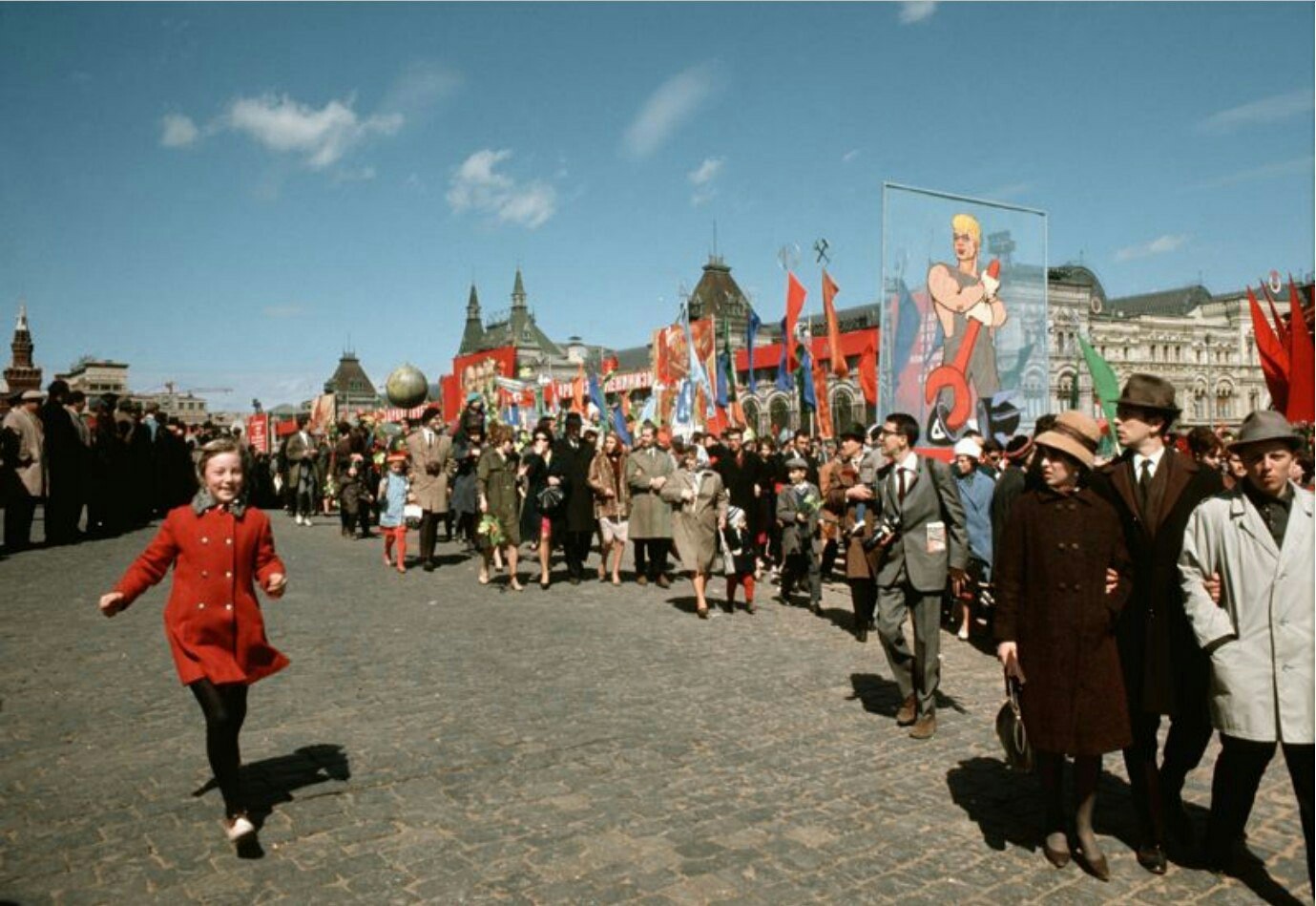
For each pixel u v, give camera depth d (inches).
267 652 173.3
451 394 3120.1
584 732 227.1
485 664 297.0
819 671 297.9
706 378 844.0
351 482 685.9
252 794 184.1
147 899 142.0
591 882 150.1
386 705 248.1
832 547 472.1
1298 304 411.5
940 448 489.4
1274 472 147.5
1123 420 175.5
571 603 418.0
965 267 498.6
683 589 470.9
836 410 2443.4
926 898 148.1
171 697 248.7
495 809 179.0
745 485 472.1
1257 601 148.6
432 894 145.3
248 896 143.4
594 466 471.5
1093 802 162.4
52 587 407.2
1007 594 170.6
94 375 4227.4
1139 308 3937.0
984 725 243.0
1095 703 158.7
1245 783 156.0
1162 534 166.6
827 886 151.0
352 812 175.9
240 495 176.6
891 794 191.8
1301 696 144.9
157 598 390.6
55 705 241.3
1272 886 155.6
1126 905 148.2
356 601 406.3
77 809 175.5
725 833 170.1
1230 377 3331.7
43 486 537.0
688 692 267.9
